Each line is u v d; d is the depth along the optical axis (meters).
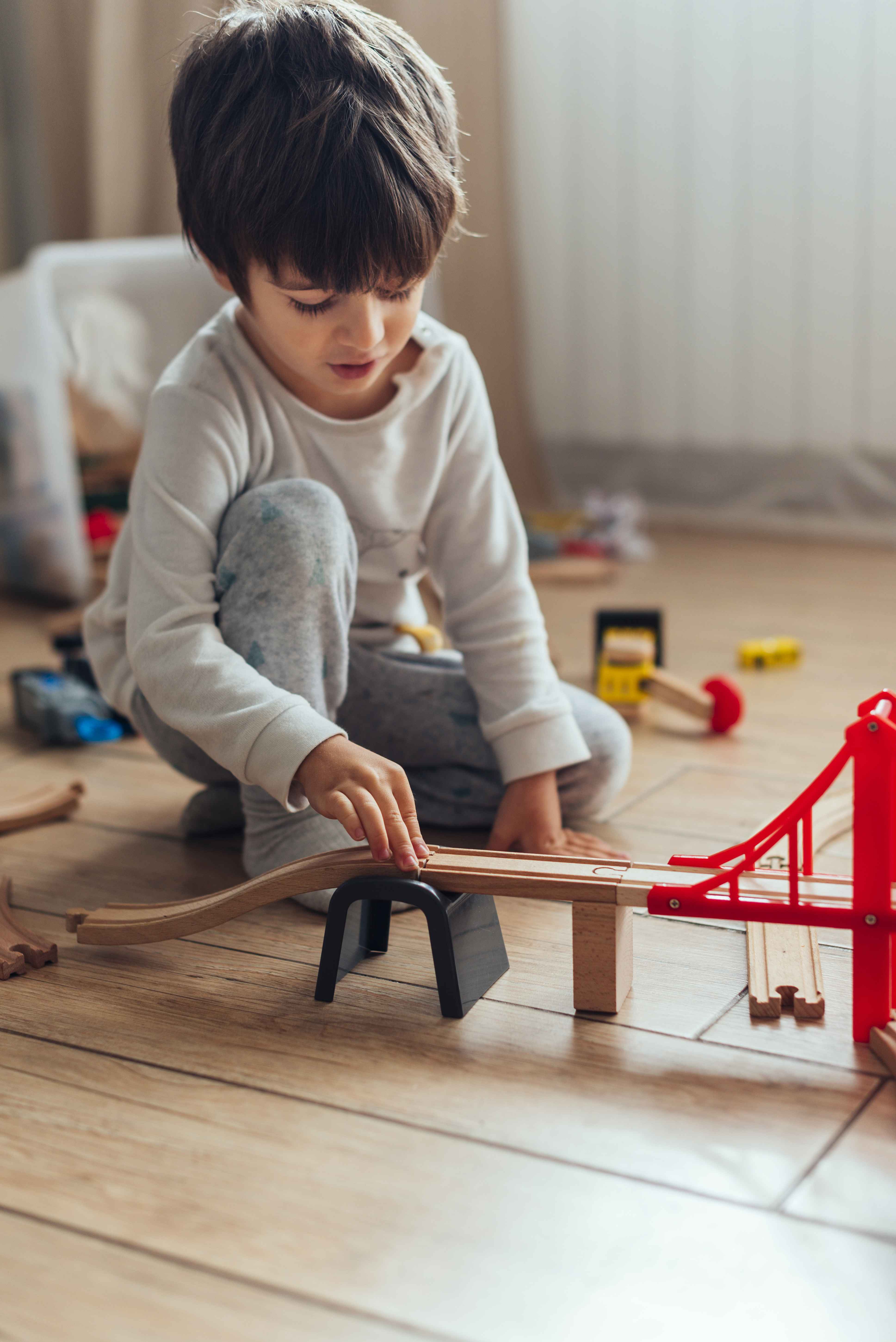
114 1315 0.54
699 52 2.13
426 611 1.82
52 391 1.78
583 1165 0.62
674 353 2.28
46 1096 0.70
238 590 0.88
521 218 2.36
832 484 2.20
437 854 0.79
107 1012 0.78
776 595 1.85
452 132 0.87
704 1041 0.73
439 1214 0.60
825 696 1.40
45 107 2.19
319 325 0.81
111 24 2.05
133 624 0.88
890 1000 0.72
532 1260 0.56
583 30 2.21
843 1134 0.64
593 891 0.74
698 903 0.72
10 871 1.01
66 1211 0.61
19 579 1.96
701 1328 0.52
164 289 1.90
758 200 2.14
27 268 1.79
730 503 2.30
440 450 0.99
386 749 1.04
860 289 2.09
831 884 0.76
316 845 0.90
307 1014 0.77
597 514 2.15
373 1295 0.55
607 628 1.47
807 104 2.06
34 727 1.37
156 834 1.08
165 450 0.90
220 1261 0.57
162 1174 0.63
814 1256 0.56
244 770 0.80
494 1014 0.77
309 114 0.77
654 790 1.14
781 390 2.20
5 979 0.83
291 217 0.77
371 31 0.84
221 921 0.82
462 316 2.29
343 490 0.97
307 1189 0.62
